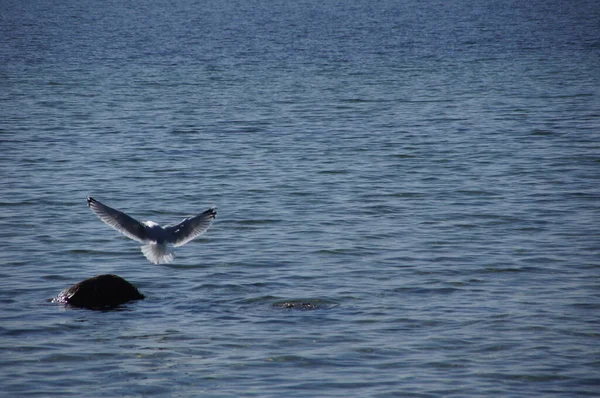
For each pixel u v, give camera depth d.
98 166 37.72
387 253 25.12
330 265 24.00
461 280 22.69
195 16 153.50
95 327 19.39
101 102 57.53
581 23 125.50
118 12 166.38
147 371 17.12
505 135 44.56
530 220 28.64
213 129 47.38
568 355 17.83
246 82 67.94
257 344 18.44
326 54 88.69
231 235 27.11
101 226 28.20
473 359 17.67
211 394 16.14
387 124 48.47
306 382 16.61
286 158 39.41
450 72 72.81
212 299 21.31
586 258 24.47
